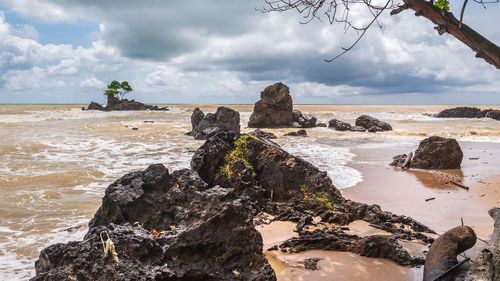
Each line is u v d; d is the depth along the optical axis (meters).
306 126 41.28
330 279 5.14
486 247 5.07
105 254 4.27
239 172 9.06
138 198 6.30
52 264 4.38
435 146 15.67
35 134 26.33
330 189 9.04
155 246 4.55
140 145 22.25
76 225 7.71
